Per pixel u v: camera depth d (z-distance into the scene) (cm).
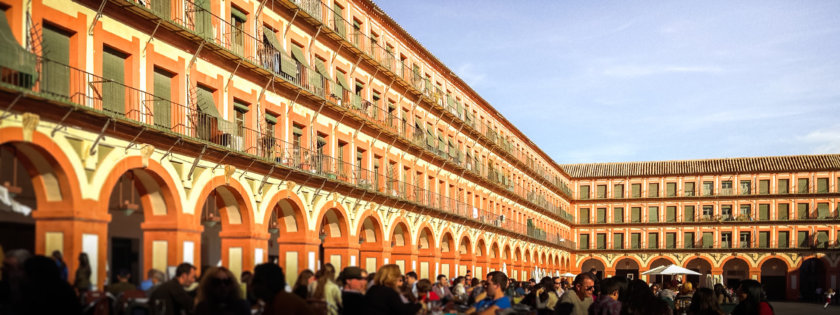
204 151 2288
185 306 1202
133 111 2073
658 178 9088
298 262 2973
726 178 8775
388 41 4153
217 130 2438
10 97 1581
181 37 2291
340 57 3494
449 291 2322
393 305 1071
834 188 8281
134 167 2017
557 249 8431
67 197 1784
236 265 2584
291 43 3047
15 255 1114
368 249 3809
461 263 5303
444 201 4831
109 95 1998
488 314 1177
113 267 2441
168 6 2264
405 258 4169
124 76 2075
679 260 8675
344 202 3372
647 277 8838
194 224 2284
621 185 9250
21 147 1695
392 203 3909
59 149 1741
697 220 8769
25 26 1703
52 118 1719
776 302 7594
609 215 9194
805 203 8344
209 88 2464
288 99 2955
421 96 4425
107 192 1908
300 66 3041
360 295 1132
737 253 8394
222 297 884
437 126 4847
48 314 869
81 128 1822
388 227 3891
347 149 3512
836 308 6359
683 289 2364
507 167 6562
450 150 5038
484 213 5675
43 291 873
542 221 7781
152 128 2017
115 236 2452
